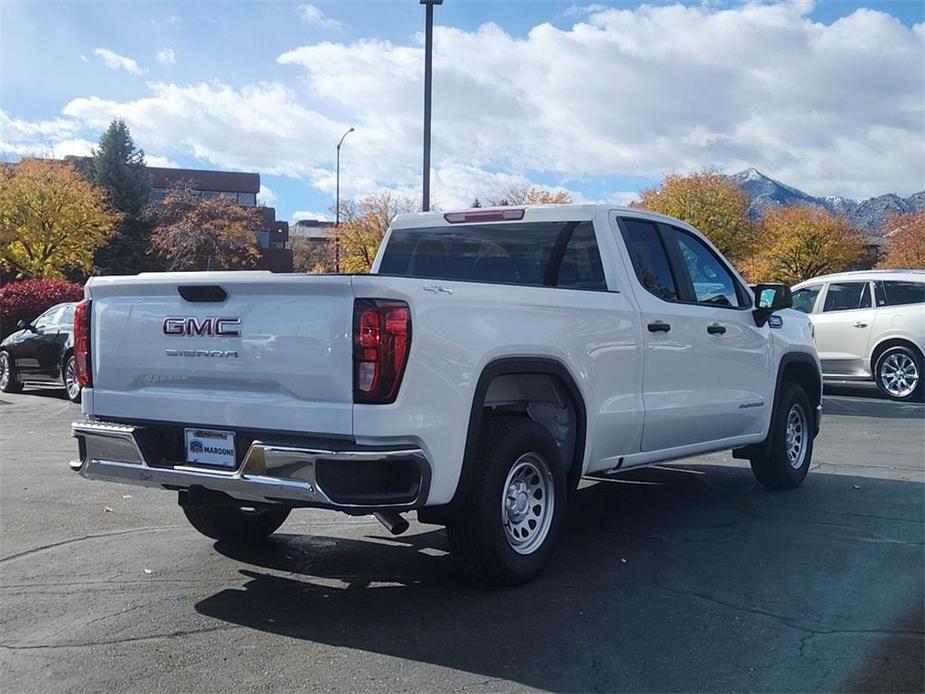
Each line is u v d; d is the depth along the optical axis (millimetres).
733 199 48500
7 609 4816
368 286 4266
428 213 7035
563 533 6328
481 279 6656
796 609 4742
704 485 8039
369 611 4766
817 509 7023
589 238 6148
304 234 104938
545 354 5148
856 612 4695
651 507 7148
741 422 7105
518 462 5012
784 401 7641
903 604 4812
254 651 4234
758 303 7203
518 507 5133
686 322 6438
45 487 7898
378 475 4285
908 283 14516
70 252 44031
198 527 5914
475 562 4922
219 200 53875
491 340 4781
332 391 4312
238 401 4602
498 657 4141
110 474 5074
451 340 4551
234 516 5922
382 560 5746
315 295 4391
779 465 7621
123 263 55062
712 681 3879
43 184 42719
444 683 3869
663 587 5109
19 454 9688
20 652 4234
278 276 4473
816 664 4047
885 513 6859
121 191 56875
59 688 3848
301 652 4219
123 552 5914
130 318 5055
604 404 5672
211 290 4703
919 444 10266
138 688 3838
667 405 6234
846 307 15023
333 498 4219
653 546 5965
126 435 4930
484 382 4742
